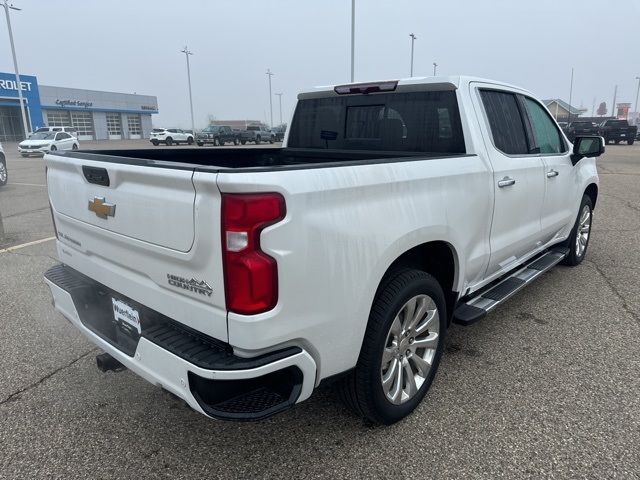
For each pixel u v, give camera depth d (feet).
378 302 8.55
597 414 9.80
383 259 8.09
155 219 7.34
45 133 95.86
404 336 9.32
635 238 24.06
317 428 9.50
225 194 6.38
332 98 13.66
